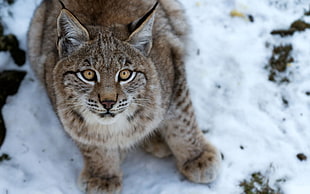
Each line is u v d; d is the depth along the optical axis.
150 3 9.60
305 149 9.59
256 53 11.11
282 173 9.26
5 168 9.47
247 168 9.37
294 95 10.38
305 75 10.66
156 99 8.24
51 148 9.90
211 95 10.54
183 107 9.11
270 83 10.61
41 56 9.62
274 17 11.73
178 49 9.62
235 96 10.45
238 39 11.42
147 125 8.52
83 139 8.55
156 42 8.79
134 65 7.55
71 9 8.91
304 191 8.92
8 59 10.99
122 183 9.32
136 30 7.55
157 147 9.66
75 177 9.49
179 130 9.21
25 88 10.73
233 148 9.70
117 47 7.46
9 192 9.03
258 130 9.91
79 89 7.57
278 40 11.28
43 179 9.33
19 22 11.67
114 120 7.72
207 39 11.48
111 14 8.74
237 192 8.99
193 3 12.23
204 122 10.16
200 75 10.88
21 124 10.16
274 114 10.13
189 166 9.21
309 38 11.27
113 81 7.35
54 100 8.45
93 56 7.36
